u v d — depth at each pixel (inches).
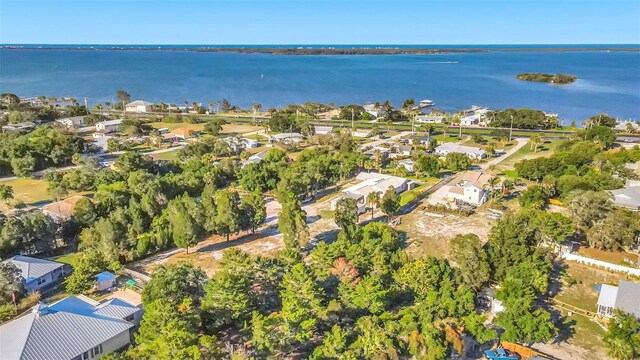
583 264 2842.0
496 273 2503.7
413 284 2357.3
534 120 7322.8
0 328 1868.8
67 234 3230.8
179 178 4232.3
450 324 1977.1
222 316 2030.0
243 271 2218.3
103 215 3408.0
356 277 2347.4
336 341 1835.6
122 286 2551.7
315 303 2023.9
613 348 1925.4
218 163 5019.7
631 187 3804.1
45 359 1731.1
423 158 4837.6
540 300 2444.6
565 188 3870.6
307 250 3048.7
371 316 2038.6
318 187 4352.9
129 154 4729.3
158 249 3070.9
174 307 1899.6
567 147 5521.7
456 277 2417.6
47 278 2632.9
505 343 2012.8
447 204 3870.6
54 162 5177.2
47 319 1883.6
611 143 5698.8
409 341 1889.8
